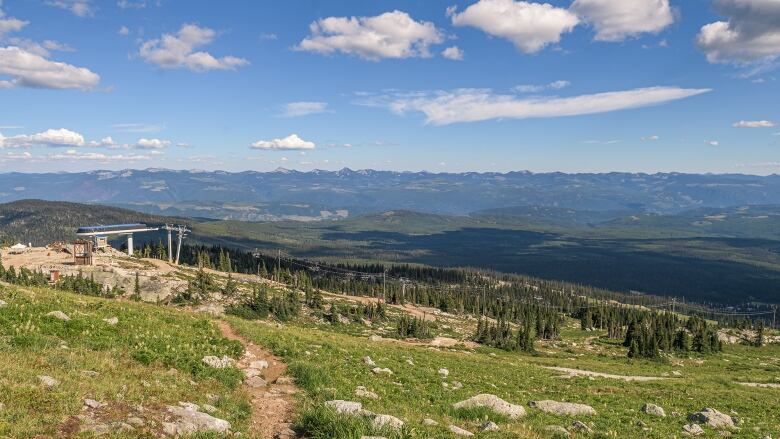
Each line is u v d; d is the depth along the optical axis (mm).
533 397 34594
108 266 144875
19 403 14023
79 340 24031
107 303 35219
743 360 132250
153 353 23953
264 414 19328
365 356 36969
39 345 21422
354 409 19562
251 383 23828
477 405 25078
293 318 135250
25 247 178750
